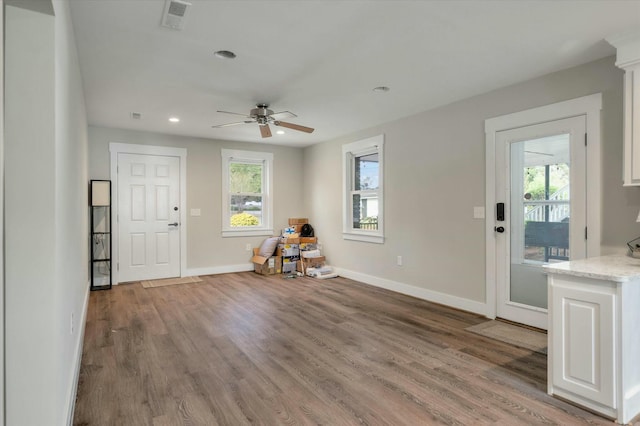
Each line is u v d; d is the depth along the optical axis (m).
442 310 4.14
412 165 4.74
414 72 3.31
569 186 3.23
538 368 2.67
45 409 1.50
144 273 5.77
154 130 5.62
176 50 2.85
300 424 2.00
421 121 4.62
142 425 1.99
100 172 5.41
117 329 3.53
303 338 3.29
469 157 4.04
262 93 3.87
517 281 3.65
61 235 1.74
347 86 3.68
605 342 2.05
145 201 5.77
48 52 1.54
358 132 5.68
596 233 3.04
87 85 3.62
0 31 1.28
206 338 3.29
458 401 2.23
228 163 6.49
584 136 3.12
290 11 2.31
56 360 1.52
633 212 2.84
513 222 3.68
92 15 2.35
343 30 2.56
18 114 1.50
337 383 2.46
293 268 6.37
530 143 3.54
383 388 2.39
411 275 4.78
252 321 3.77
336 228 6.23
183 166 6.05
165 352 2.97
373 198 5.59
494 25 2.49
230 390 2.37
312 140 6.45
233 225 6.61
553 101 3.32
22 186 1.49
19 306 1.48
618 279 1.99
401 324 3.66
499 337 3.28
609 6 2.26
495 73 3.34
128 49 2.83
